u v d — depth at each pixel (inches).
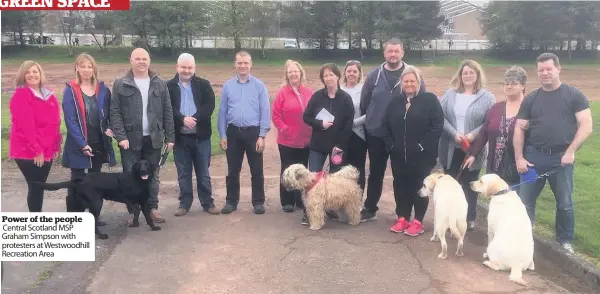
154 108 228.5
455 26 2898.6
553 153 196.4
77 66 219.3
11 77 1244.5
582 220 241.4
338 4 2063.2
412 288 172.4
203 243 212.8
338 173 236.8
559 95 193.9
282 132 253.1
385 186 315.0
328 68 229.8
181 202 252.5
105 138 230.7
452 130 224.4
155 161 233.6
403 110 215.9
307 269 187.6
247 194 294.7
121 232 225.0
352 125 235.8
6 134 443.5
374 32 2062.0
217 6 2020.2
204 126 244.8
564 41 2207.2
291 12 2055.9
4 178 309.1
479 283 176.7
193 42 2185.0
